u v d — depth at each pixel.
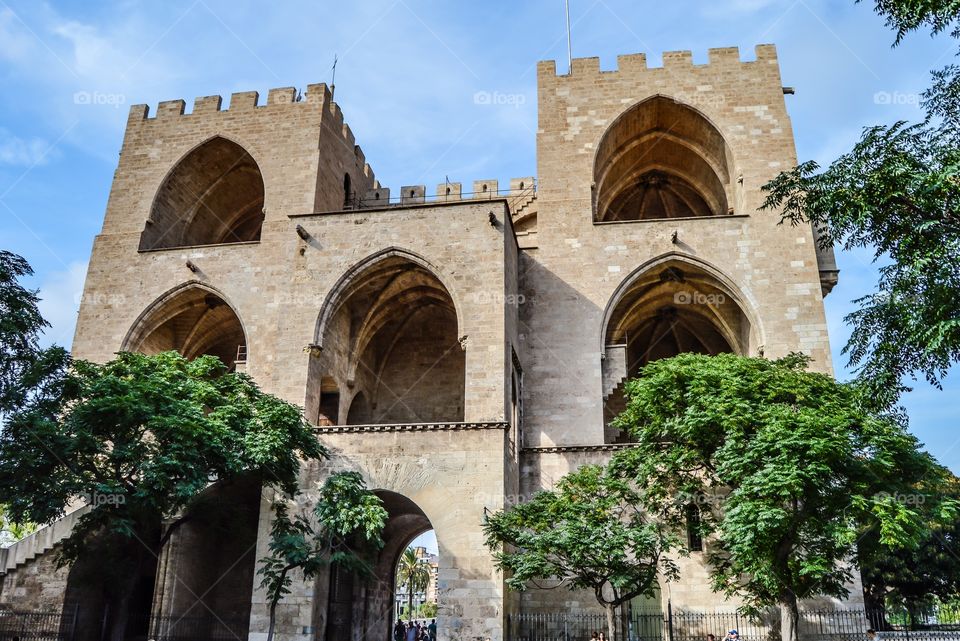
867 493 21.75
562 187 35.66
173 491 23.73
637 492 27.78
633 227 34.38
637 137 38.94
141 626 34.25
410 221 31.98
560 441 31.61
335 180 39.19
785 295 32.38
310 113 38.16
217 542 34.81
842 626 26.91
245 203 42.69
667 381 25.09
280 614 26.33
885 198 18.09
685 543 26.92
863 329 19.86
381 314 36.12
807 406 23.23
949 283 17.42
